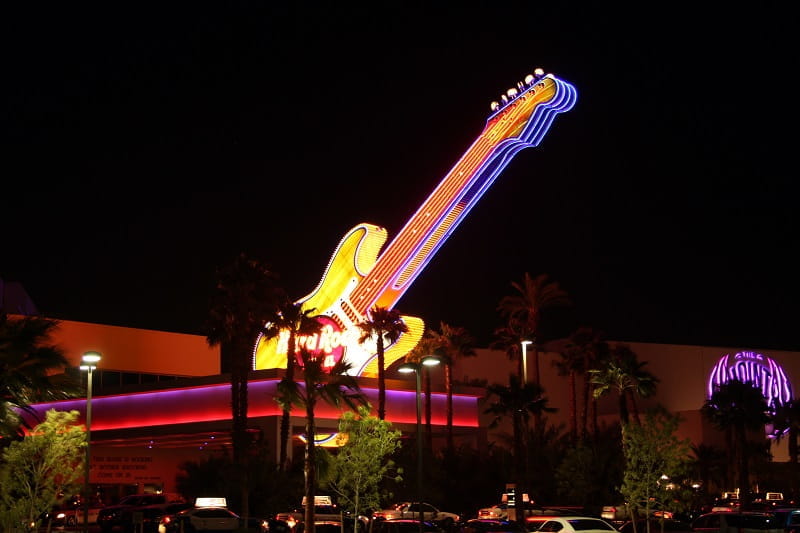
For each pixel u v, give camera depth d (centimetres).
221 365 9825
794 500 8606
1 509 3247
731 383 7600
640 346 11612
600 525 3853
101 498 8400
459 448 7475
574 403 9038
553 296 8862
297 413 6994
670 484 4109
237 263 5984
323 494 5706
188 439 7975
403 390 7825
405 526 4416
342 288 7644
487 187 8006
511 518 4869
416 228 7806
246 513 5412
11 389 3366
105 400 7862
